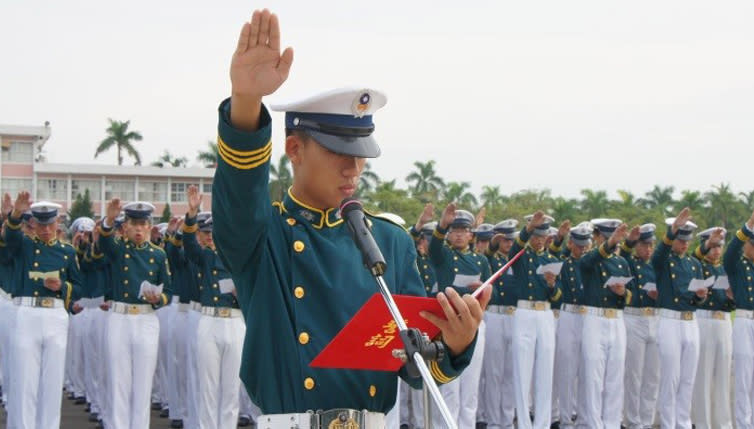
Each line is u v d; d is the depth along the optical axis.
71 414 14.52
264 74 2.98
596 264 12.74
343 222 3.60
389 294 2.97
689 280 13.21
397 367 3.35
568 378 13.52
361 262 3.53
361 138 3.43
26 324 10.59
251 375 3.39
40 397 10.70
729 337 13.84
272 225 3.47
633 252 14.27
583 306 13.24
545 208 62.47
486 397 13.59
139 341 11.32
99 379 13.00
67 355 16.30
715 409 13.84
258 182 3.13
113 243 11.36
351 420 3.33
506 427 13.54
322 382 3.34
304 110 3.38
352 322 2.99
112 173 57.25
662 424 13.27
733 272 13.49
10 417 10.62
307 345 3.36
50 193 56.91
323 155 3.41
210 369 11.47
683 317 13.20
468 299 3.13
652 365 13.82
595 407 12.79
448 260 12.27
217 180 3.17
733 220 58.16
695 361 13.25
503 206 62.81
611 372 12.87
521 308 12.63
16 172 55.97
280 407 3.35
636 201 64.44
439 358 2.92
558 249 12.86
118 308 11.35
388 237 3.66
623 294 12.65
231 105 3.08
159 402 15.41
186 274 13.28
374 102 3.41
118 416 11.27
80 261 13.30
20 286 10.65
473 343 3.27
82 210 49.66
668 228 13.27
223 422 11.55
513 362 12.76
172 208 58.19
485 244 13.85
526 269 12.61
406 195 58.31
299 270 3.43
